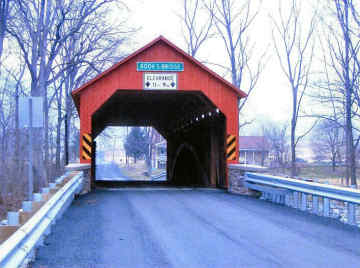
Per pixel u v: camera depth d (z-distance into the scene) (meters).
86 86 14.52
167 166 32.91
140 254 5.29
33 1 18.09
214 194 13.52
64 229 6.89
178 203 10.77
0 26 15.12
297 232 6.77
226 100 15.26
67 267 4.64
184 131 25.12
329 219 8.06
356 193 6.97
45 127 20.41
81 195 12.89
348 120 19.83
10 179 18.47
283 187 10.06
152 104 21.78
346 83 19.44
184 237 6.36
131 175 59.62
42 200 6.38
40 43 17.59
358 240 6.14
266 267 4.68
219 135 16.77
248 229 7.02
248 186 12.80
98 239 6.17
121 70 14.88
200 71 15.20
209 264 4.82
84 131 14.47
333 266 4.71
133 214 8.75
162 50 15.12
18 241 3.74
